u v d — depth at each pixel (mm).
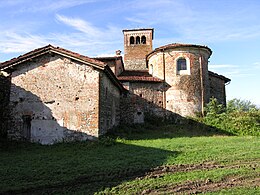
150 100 23547
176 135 18141
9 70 14789
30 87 14539
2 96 15391
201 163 9727
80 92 14172
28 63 14758
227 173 8336
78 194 6809
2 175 8367
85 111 13961
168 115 23125
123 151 11609
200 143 13961
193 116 22547
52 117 14109
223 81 30969
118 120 21844
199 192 6758
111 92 18234
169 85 23469
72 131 13875
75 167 9094
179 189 7035
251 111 20062
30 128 14180
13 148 13047
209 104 22703
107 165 9258
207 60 25062
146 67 32094
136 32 34875
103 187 7281
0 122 14977
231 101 22953
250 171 8633
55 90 14352
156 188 7148
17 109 14430
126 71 27406
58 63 14594
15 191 7137
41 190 7180
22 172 8625
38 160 10242
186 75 23234
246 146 13055
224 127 20172
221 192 6652
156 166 9211
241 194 6469
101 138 13742
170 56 23734
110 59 24469
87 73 14297
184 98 22953
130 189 7090
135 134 18359
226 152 11609
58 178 8047
